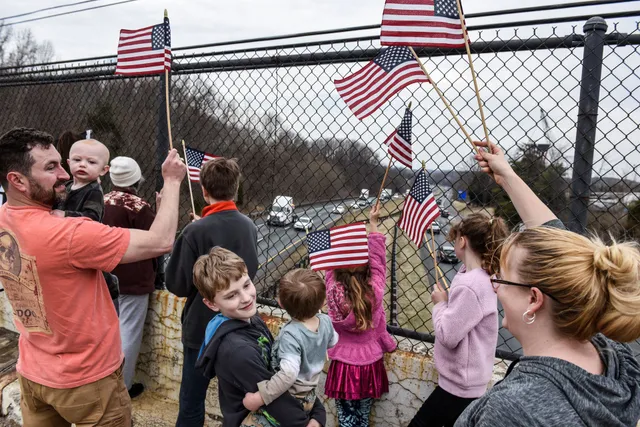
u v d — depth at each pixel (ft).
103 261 5.81
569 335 3.28
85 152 8.21
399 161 8.29
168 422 9.75
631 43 6.43
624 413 3.14
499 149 5.44
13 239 5.88
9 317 13.37
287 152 10.07
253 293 6.08
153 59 8.20
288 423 5.62
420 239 8.00
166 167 6.40
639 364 3.61
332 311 7.76
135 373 11.09
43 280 5.80
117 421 6.54
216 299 5.91
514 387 3.15
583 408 2.96
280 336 6.16
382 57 7.48
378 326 7.91
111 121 13.02
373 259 8.19
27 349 6.48
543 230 3.59
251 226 8.34
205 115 10.64
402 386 8.11
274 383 5.56
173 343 10.47
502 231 6.66
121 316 9.80
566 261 3.21
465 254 6.97
